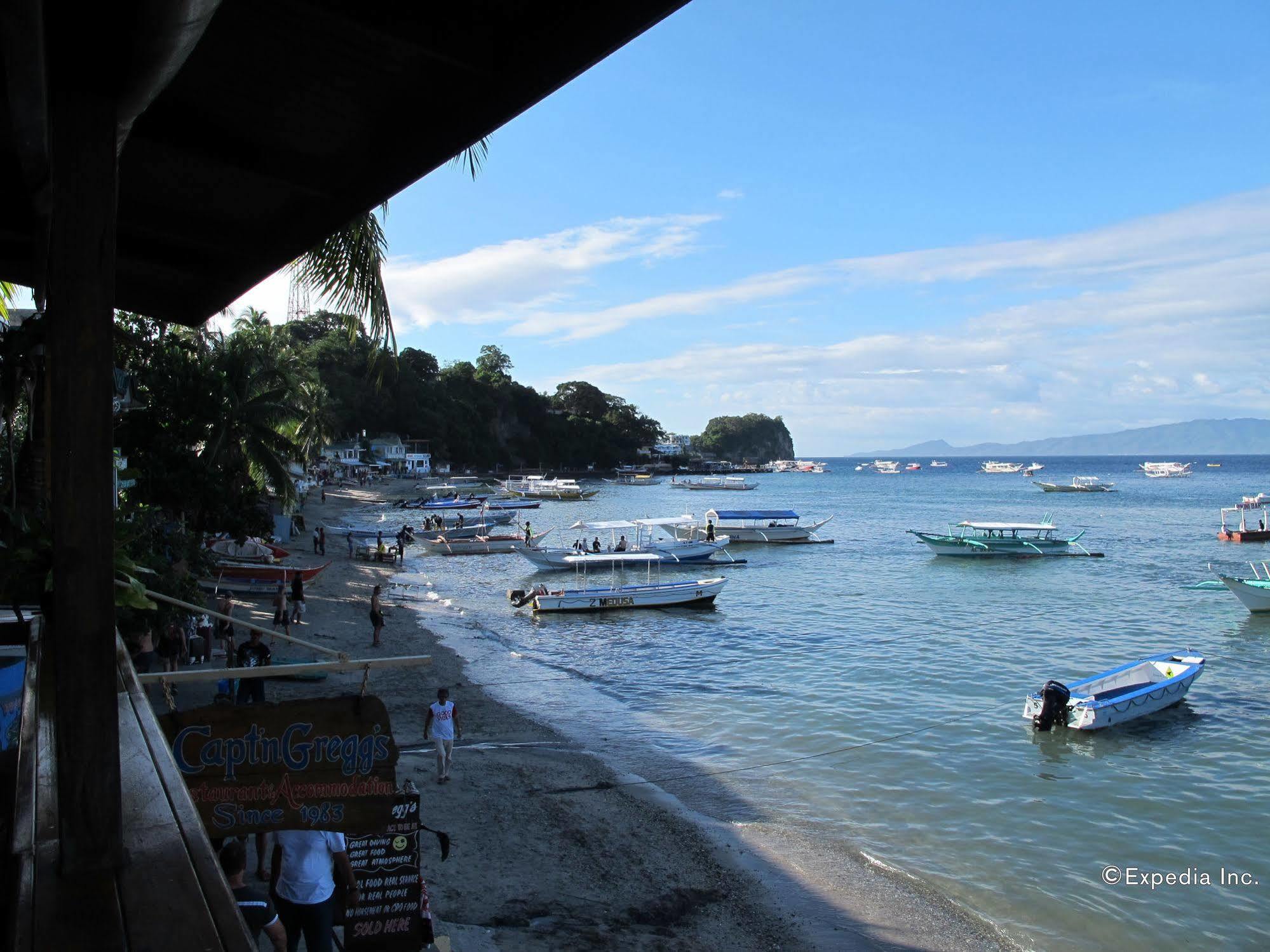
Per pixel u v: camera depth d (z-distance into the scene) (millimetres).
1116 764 17812
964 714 21234
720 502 113500
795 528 63406
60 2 2160
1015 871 13273
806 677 24922
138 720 3666
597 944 10383
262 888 9234
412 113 4520
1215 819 15234
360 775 5109
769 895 12180
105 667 2438
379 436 131375
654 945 10508
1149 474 196750
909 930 11484
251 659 14242
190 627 20125
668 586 35688
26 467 6227
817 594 40562
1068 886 12828
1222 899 12523
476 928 10266
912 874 13109
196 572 28953
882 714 21188
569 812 14492
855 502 115375
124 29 2156
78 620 2393
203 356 36906
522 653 27672
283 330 57562
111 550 2410
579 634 30969
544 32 3516
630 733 19672
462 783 15492
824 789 16469
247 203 5992
